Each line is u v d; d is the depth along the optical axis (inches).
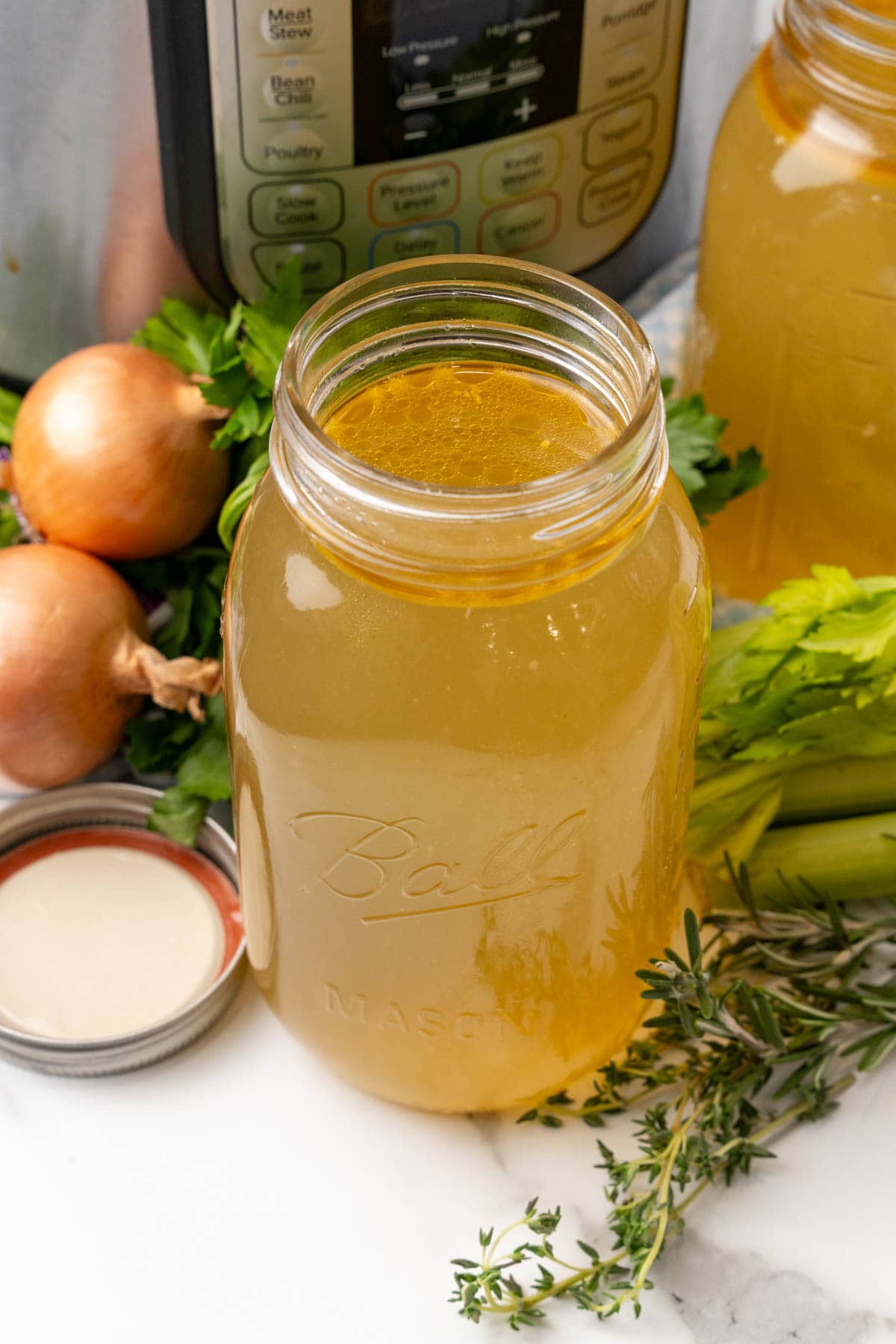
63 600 27.0
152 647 27.4
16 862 27.4
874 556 29.0
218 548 28.9
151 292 28.9
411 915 23.0
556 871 22.8
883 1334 24.3
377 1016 24.1
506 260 22.5
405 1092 25.1
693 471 27.3
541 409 22.9
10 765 27.5
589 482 20.8
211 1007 26.0
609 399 22.4
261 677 22.3
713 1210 25.0
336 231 28.2
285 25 26.2
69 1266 24.7
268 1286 24.6
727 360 28.5
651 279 32.2
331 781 22.3
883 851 26.7
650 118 29.2
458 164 28.0
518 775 22.0
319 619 21.9
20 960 26.4
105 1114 25.8
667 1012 23.9
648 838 23.3
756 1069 24.6
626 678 21.9
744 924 26.6
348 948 23.5
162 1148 25.5
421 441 22.6
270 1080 26.1
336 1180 25.3
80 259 28.5
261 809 23.2
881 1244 24.8
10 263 28.5
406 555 21.0
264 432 27.0
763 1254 24.8
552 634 21.6
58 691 26.9
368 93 27.0
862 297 26.7
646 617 22.0
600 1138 25.6
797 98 26.6
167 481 27.5
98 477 27.3
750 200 27.2
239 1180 25.3
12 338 29.4
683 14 28.5
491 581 21.1
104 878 27.3
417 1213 25.1
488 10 26.7
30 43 26.3
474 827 22.3
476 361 23.0
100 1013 26.0
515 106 27.8
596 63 28.0
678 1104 24.5
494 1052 24.3
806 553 29.4
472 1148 25.6
